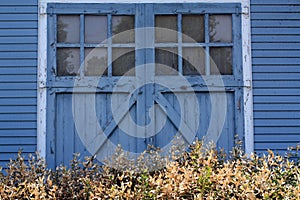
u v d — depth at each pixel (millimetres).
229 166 5824
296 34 6688
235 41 6664
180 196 5410
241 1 6703
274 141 6602
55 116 6586
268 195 5277
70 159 6562
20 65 6602
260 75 6645
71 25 6645
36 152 6246
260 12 6711
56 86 6590
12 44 6621
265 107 6629
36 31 6633
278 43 6691
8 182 5910
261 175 5441
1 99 6562
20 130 6539
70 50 6637
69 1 6648
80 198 5770
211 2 6676
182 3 6676
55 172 6125
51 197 5578
